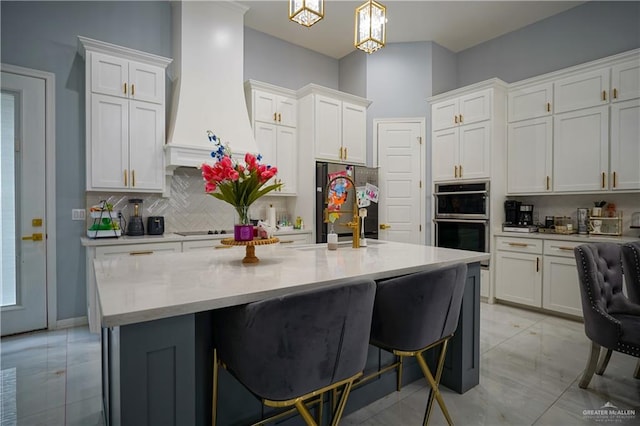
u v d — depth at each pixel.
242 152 3.70
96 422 1.76
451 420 1.67
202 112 3.59
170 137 3.42
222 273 1.46
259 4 4.00
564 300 3.37
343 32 4.61
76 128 3.22
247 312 1.05
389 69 4.86
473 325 2.09
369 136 4.90
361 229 2.42
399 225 4.80
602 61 3.35
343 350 1.14
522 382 2.15
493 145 3.93
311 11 2.08
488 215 3.95
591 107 3.44
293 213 4.54
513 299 3.78
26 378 2.20
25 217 3.00
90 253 2.89
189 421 1.07
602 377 2.21
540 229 3.88
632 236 3.44
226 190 1.65
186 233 3.61
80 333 3.00
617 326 1.83
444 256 1.97
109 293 1.12
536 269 3.59
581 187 3.50
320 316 1.07
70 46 3.20
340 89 5.33
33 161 3.03
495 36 4.68
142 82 3.30
